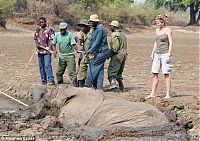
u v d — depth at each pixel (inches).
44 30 603.8
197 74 782.5
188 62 1000.2
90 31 557.9
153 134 376.5
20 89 578.2
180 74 779.4
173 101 507.5
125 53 564.7
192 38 2278.5
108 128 391.9
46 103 431.2
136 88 610.2
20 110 458.3
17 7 2358.5
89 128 393.1
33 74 725.3
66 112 412.8
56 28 2255.2
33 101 462.6
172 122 413.4
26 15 2308.1
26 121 419.8
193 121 424.8
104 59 536.1
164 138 368.2
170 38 505.7
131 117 400.8
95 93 422.3
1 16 2135.8
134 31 2630.4
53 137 370.3
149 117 401.4
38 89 469.7
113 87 565.3
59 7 2420.0
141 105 416.5
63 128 397.7
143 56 1133.1
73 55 590.9
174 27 2913.4
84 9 2618.1
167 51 509.7
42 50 604.4
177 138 369.7
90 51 530.3
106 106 410.3
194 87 631.8
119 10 2746.1
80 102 416.8
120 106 410.6
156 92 577.3
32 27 2206.0
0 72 743.7
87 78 541.0
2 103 516.7
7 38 1764.3
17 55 1059.9
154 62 517.3
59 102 425.4
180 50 1395.2
